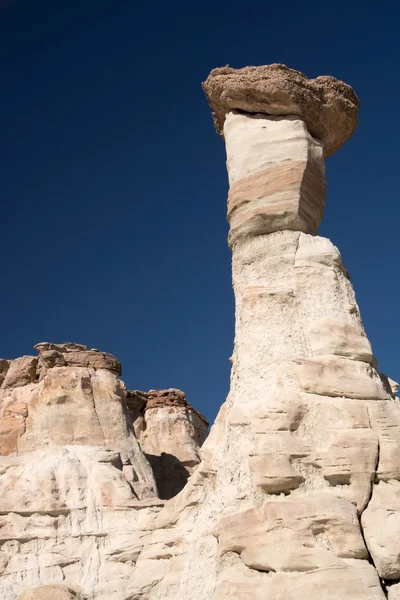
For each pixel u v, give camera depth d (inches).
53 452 745.0
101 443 809.5
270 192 575.5
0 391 894.4
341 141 648.4
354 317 526.9
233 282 590.2
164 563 538.3
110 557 613.9
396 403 498.6
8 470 733.9
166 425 1221.1
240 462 482.9
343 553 406.3
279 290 537.0
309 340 510.0
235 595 413.1
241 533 434.9
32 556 634.2
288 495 439.8
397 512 425.4
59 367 857.5
